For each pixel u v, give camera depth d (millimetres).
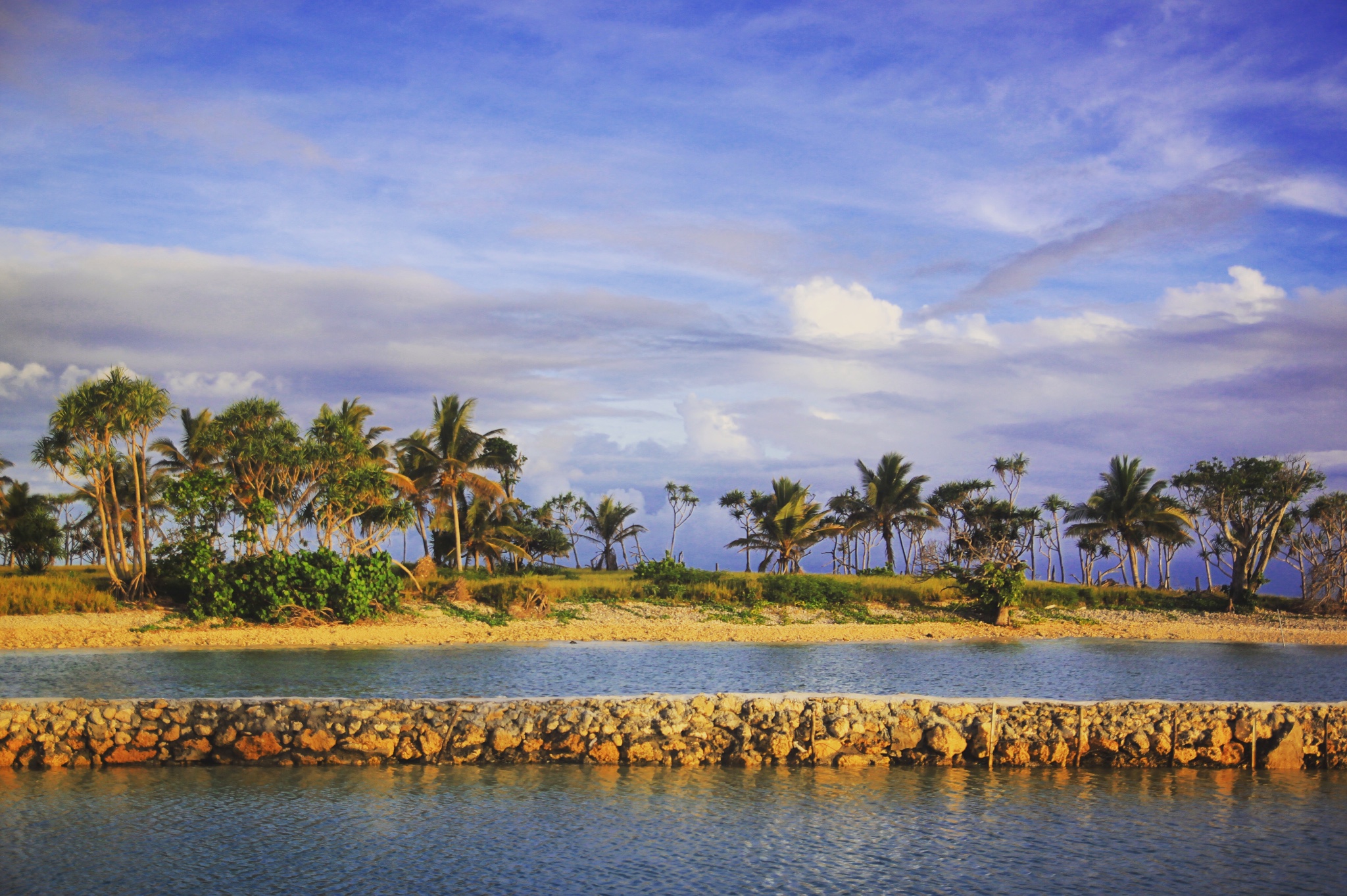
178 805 14609
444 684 26547
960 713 17281
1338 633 49500
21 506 58656
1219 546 67625
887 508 76250
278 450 46062
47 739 16281
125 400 42219
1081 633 47656
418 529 61875
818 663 33375
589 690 25812
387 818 14117
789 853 12922
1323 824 14109
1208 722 17109
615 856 12805
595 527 87438
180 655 32688
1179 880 12195
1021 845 13242
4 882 11906
